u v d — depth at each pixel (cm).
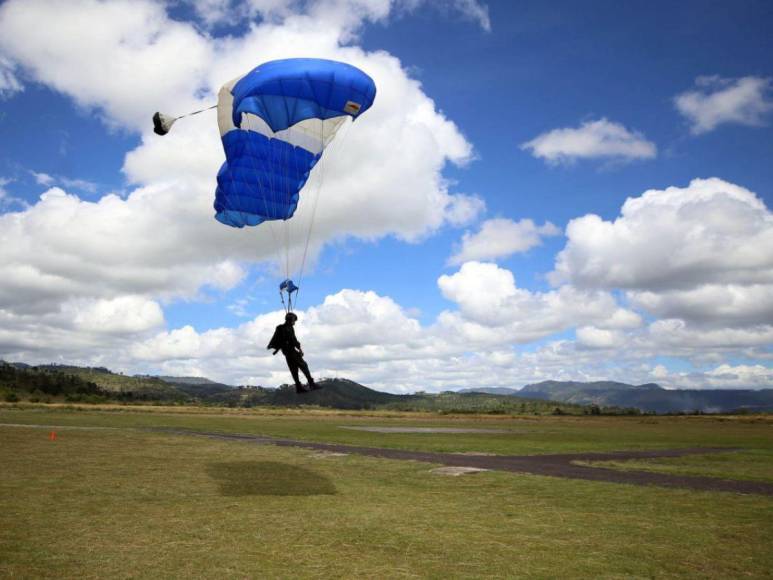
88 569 1081
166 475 2405
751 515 1717
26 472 2392
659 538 1407
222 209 2559
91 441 4016
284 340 1795
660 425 10044
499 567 1145
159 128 1877
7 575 1034
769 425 10194
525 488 2216
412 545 1309
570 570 1132
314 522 1535
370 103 2292
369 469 2736
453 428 7694
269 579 1041
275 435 5109
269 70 2147
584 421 12244
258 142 2356
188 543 1291
